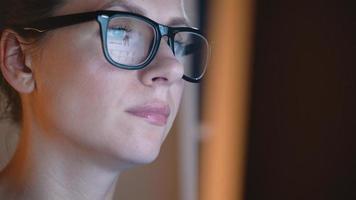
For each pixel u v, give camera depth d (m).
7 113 0.87
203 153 1.51
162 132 0.82
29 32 0.81
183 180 1.18
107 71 0.79
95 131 0.79
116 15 0.79
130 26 0.80
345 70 1.60
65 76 0.80
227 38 1.56
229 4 1.55
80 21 0.79
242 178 1.63
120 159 0.80
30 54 0.81
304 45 1.62
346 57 1.59
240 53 1.58
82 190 0.83
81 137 0.80
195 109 1.41
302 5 1.61
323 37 1.60
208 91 1.52
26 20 0.81
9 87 0.86
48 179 0.82
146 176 1.16
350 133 1.61
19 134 0.86
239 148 1.61
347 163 1.63
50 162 0.82
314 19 1.61
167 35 0.81
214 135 1.55
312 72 1.62
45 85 0.81
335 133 1.63
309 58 1.62
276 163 1.68
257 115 1.64
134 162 0.81
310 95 1.63
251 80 1.62
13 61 0.82
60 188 0.82
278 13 1.61
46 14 0.80
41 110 0.81
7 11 0.82
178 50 0.87
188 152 1.19
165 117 0.82
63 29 0.80
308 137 1.65
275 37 1.62
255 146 1.65
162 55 0.81
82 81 0.79
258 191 1.69
